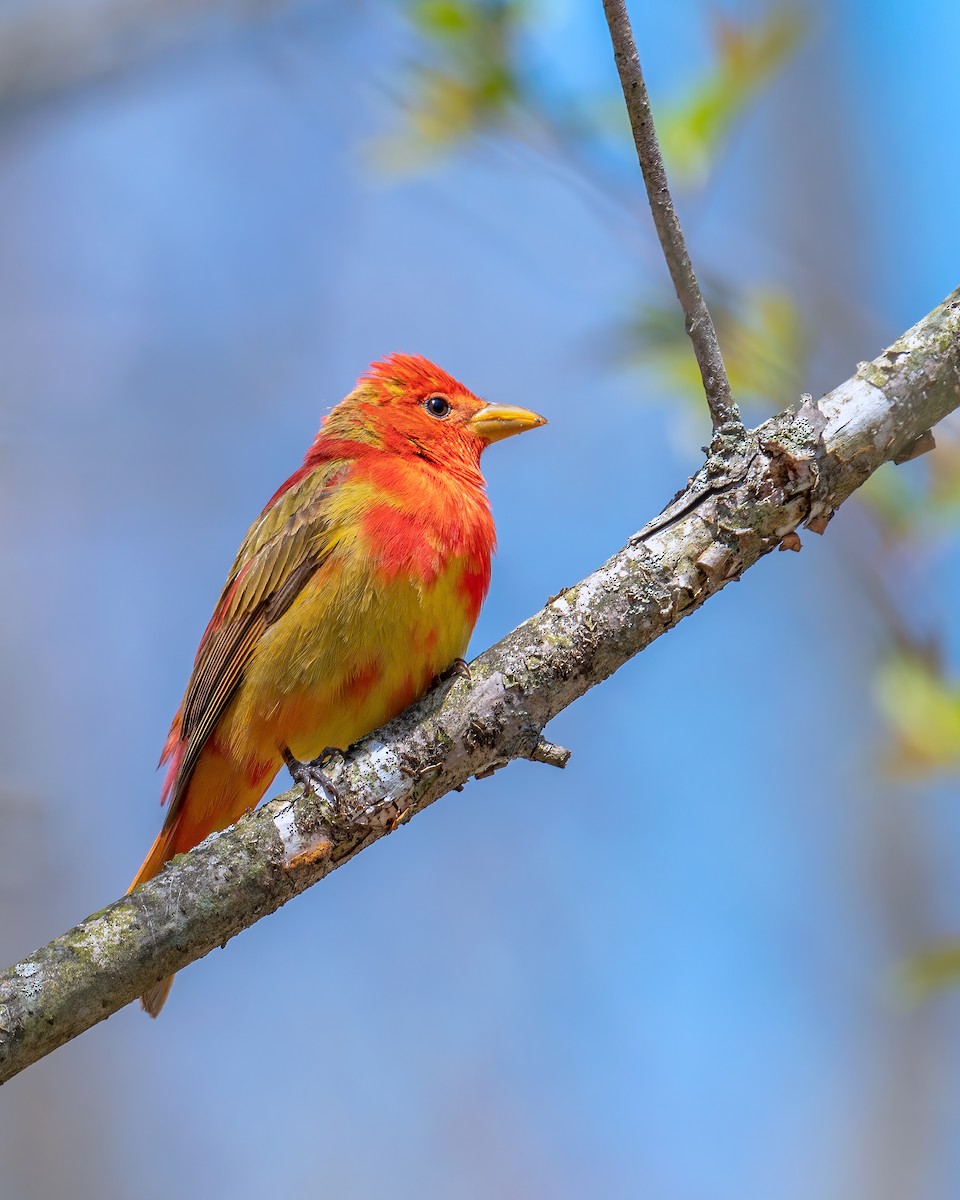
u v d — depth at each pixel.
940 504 10.82
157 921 8.35
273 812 8.80
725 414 8.99
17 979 8.08
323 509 11.16
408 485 11.32
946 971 10.40
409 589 10.86
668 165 11.30
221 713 11.53
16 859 18.02
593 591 9.06
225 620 11.57
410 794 8.91
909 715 10.59
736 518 8.89
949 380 8.94
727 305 11.47
